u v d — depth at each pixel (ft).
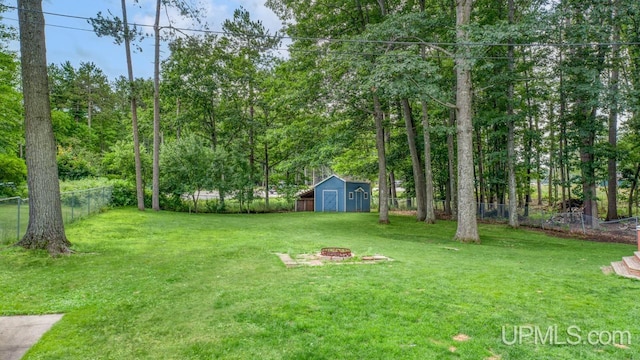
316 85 52.34
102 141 122.83
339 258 25.81
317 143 67.26
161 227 44.29
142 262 24.29
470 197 41.86
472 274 21.77
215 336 12.39
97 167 86.94
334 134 63.98
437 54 62.13
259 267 22.97
